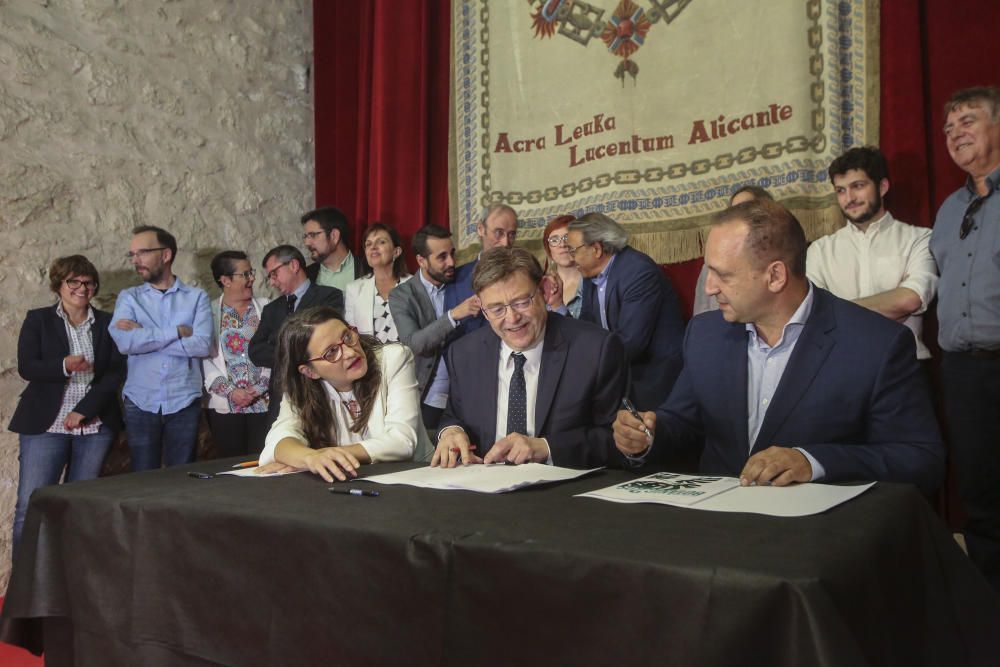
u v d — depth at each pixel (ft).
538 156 13.55
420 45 14.97
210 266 14.92
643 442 5.61
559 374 6.70
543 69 13.52
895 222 9.70
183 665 4.54
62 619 5.29
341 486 5.12
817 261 10.11
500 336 6.73
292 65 16.74
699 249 11.87
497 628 3.47
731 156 11.69
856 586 3.14
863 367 5.58
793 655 2.84
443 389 11.50
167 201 14.29
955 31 10.23
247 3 15.89
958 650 4.09
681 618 3.06
